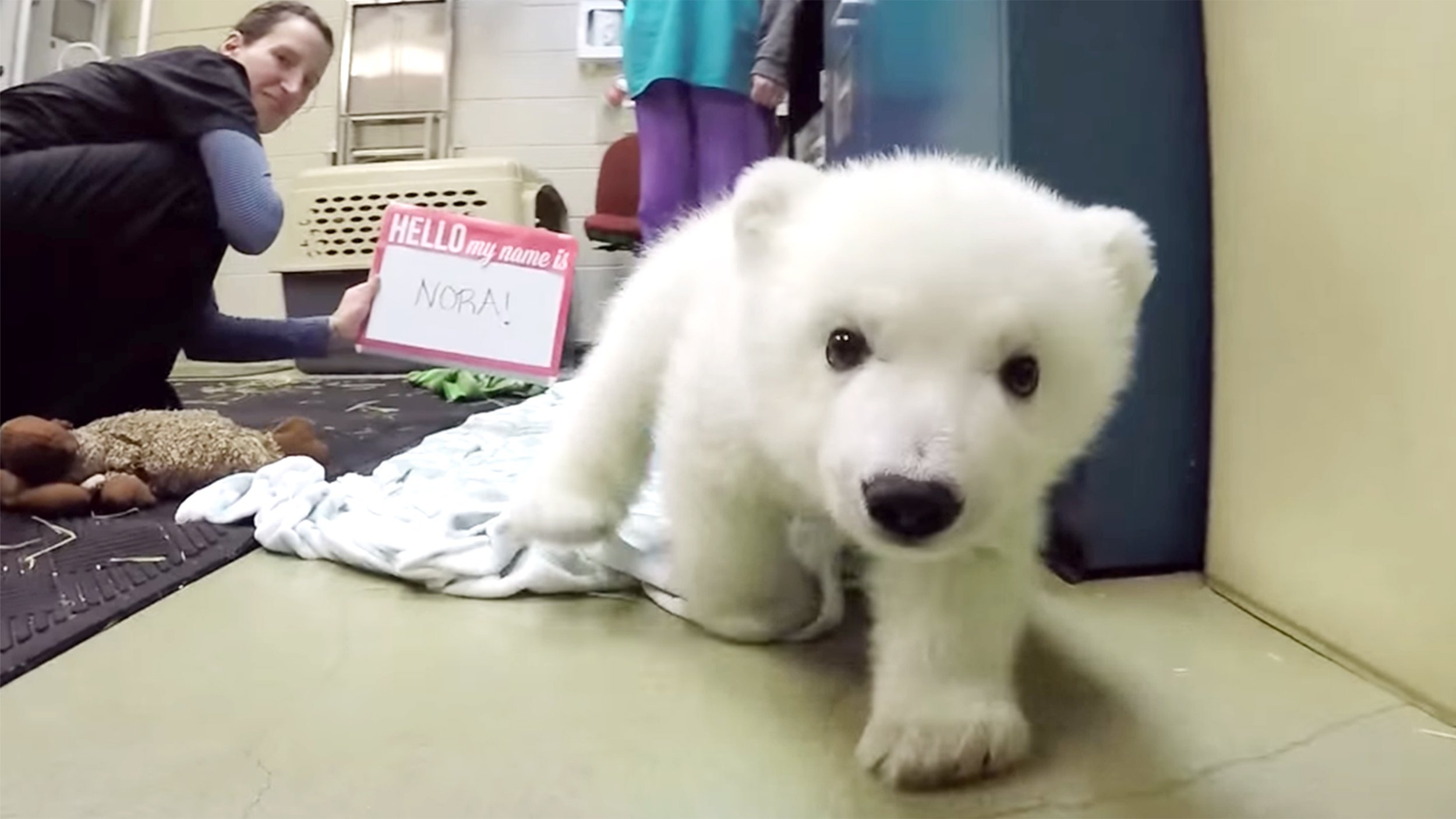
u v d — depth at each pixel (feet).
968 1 4.71
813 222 3.18
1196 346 4.48
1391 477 3.32
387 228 7.63
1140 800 2.79
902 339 2.79
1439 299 3.06
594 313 13.79
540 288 7.59
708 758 3.01
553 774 2.93
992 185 3.21
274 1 9.12
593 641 3.89
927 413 2.66
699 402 3.58
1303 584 3.81
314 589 4.49
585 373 4.48
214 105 7.44
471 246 7.59
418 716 3.28
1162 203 4.41
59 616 4.03
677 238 4.44
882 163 3.63
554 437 4.59
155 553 4.84
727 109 10.02
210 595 4.40
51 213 6.92
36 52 12.29
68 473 5.67
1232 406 4.25
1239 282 4.17
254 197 7.46
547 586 4.37
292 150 15.01
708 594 3.87
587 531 4.20
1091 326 3.00
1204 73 4.38
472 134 14.99
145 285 7.47
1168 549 4.58
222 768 2.97
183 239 7.55
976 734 2.84
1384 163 3.26
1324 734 3.12
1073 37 4.30
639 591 4.42
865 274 2.84
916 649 3.02
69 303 7.20
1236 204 4.16
